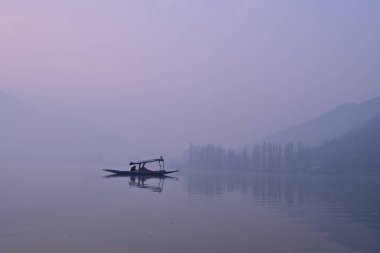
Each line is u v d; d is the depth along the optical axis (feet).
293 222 119.75
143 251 81.97
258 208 150.71
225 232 101.60
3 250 80.79
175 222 113.80
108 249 82.94
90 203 151.84
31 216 118.42
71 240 89.25
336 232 105.70
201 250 83.61
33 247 83.25
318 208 154.71
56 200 158.61
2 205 140.97
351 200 189.78
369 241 95.66
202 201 170.81
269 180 409.90
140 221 113.91
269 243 91.20
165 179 376.07
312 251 85.71
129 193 201.36
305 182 381.40
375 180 486.38
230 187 272.72
